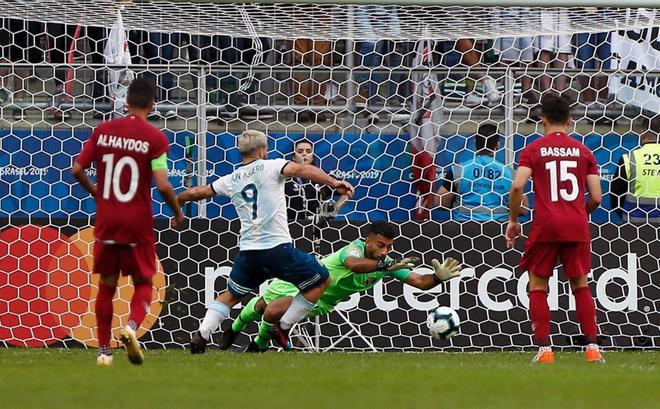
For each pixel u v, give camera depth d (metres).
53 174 42.41
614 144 44.97
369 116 44.75
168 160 43.06
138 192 28.97
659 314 41.09
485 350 40.56
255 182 34.22
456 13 43.78
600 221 44.66
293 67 42.25
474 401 21.03
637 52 47.75
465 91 44.91
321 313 38.31
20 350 38.28
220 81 45.34
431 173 43.78
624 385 24.58
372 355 36.69
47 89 45.81
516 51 49.09
